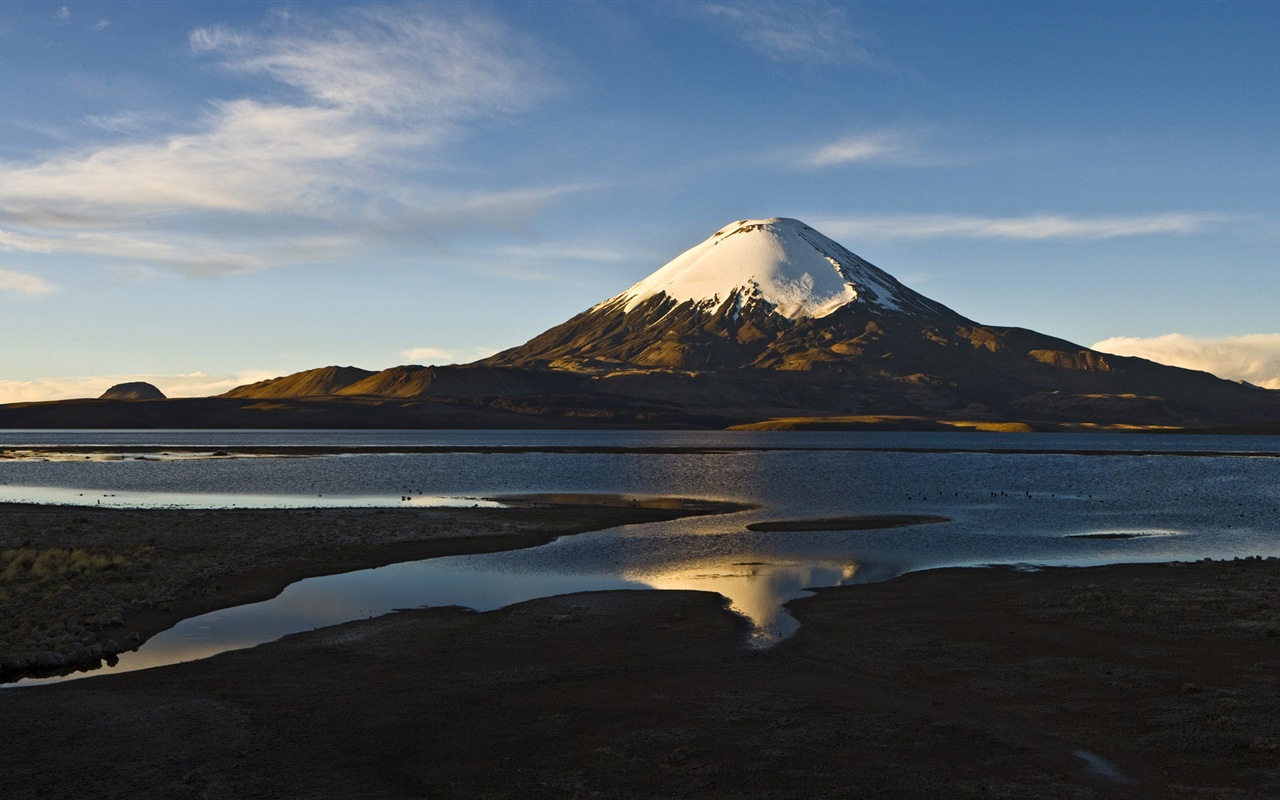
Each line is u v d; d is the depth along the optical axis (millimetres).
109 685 23562
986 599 33938
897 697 22438
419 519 57125
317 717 21062
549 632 29188
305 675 24453
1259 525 58188
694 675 24391
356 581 38312
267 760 18531
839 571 40844
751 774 17688
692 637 28516
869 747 19062
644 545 48625
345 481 95438
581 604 33250
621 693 22828
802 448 189125
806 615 31469
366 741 19562
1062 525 57938
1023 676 23984
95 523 53344
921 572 40219
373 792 17000
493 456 148625
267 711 21469
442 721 20797
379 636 28719
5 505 68250
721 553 46094
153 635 28984
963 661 25469
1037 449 191625
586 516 60812
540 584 37812
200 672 24750
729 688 23156
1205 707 21125
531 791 17000
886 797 16641
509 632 29203
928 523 58688
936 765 18109
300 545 46188
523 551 46375
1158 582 36562
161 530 50500
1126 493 82750
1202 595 33469
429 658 26156
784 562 43375
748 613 31844
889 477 103375
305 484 91250
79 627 28688
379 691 23016
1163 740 19250
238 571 39562
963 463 134000
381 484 91750
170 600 33312
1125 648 26531
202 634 29078
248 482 93688
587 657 26281
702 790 16984
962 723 20500
